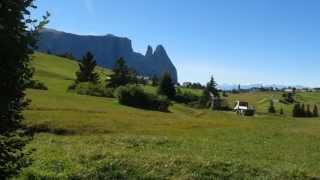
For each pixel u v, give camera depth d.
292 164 29.03
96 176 20.61
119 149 29.45
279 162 29.69
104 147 30.11
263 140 45.16
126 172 21.50
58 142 32.59
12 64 12.82
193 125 61.16
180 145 34.91
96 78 162.38
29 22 13.38
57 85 142.25
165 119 68.19
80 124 47.50
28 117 46.75
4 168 13.45
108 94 116.50
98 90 117.12
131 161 23.06
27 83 13.43
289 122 86.38
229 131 54.03
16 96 13.14
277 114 193.50
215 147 35.53
